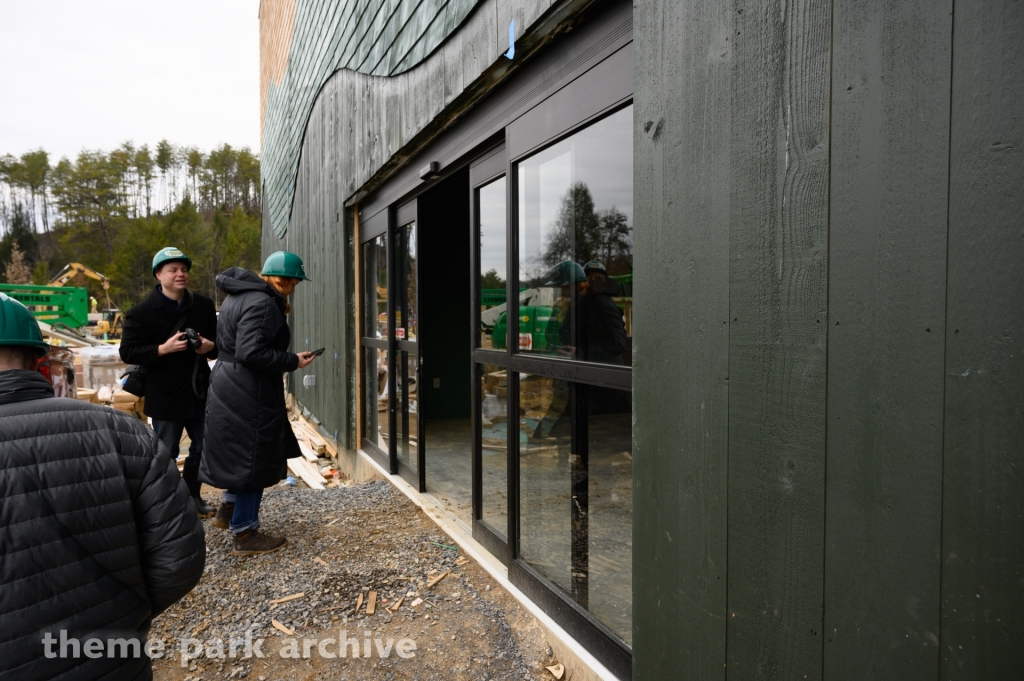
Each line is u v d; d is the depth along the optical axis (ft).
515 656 7.86
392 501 13.99
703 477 4.88
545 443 8.29
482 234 10.53
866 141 3.62
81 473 4.01
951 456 3.22
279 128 35.09
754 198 4.37
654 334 5.42
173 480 4.55
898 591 3.49
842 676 3.82
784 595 4.19
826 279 3.88
